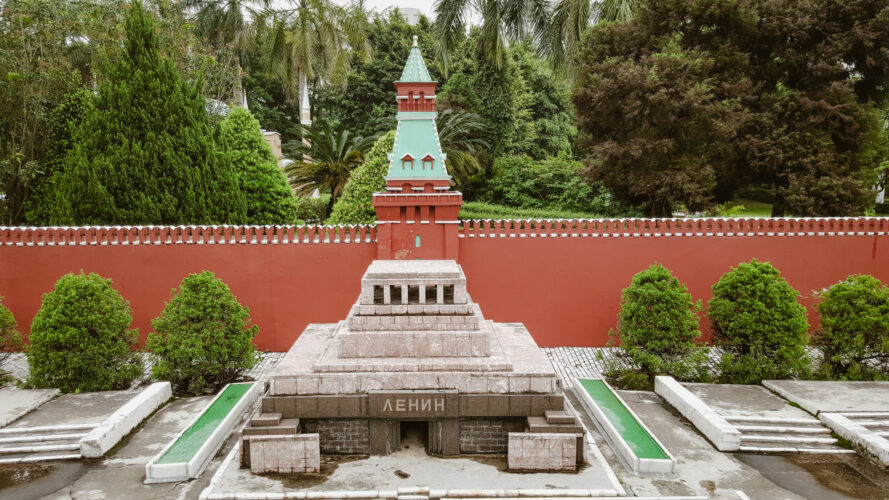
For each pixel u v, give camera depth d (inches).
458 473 411.8
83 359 561.9
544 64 1774.1
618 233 721.6
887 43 851.4
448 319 447.8
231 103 1673.2
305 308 719.1
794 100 909.2
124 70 794.2
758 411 516.7
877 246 722.8
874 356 607.5
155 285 710.5
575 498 382.9
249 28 1708.9
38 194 927.7
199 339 567.2
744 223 719.7
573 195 1343.5
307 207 1360.7
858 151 925.8
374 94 1957.4
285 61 1699.1
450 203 681.0
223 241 710.5
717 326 621.9
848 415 498.0
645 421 518.0
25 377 631.8
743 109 904.3
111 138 777.6
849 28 880.3
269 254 713.6
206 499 379.9
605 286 727.7
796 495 400.2
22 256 701.3
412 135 687.7
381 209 678.5
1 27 922.1
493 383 429.1
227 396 564.4
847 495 400.5
